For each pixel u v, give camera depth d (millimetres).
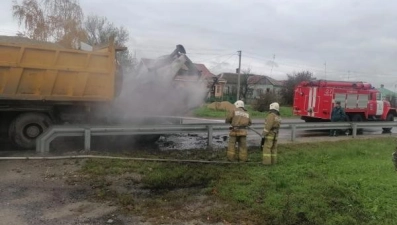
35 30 30391
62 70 9492
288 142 12547
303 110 19031
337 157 10312
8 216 5398
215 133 14500
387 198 6484
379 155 10930
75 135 9172
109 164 8219
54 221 5281
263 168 8594
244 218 5578
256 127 11844
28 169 7699
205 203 6195
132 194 6539
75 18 31953
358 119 18688
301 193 6613
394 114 20453
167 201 6230
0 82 9016
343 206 6066
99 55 9859
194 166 8539
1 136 9836
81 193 6480
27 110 9422
